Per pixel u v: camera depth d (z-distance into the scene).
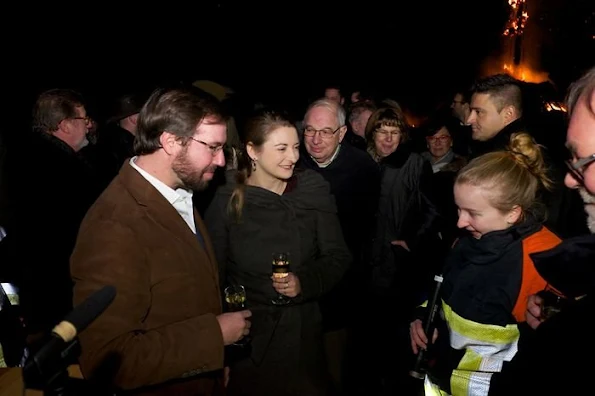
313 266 2.33
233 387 2.29
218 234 2.30
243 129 2.29
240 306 2.03
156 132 1.64
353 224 3.21
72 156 3.23
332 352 2.81
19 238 2.75
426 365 1.91
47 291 2.70
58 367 0.90
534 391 1.05
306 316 2.33
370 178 3.25
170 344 1.55
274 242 2.28
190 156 1.66
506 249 1.65
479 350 1.64
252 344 2.26
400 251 3.57
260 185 2.32
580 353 0.98
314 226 2.38
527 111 2.96
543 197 2.09
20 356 2.02
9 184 2.84
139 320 1.55
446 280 1.83
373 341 3.41
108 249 1.51
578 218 2.32
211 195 2.61
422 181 3.50
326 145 3.09
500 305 1.62
